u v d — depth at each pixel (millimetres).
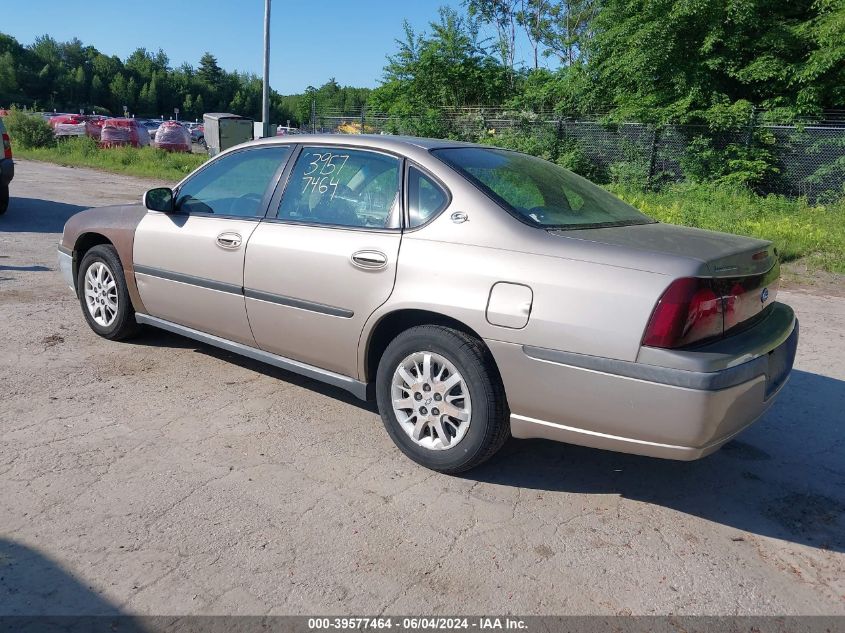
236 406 4293
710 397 2812
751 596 2703
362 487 3387
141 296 4961
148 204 4668
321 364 4000
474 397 3334
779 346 3361
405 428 3619
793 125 15625
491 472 3613
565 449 3936
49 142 30734
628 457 3857
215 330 4531
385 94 25016
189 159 25375
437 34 24625
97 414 4074
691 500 3422
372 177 3863
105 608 2475
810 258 10016
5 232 10008
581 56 19484
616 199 4227
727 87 17125
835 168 15109
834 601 2699
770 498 3469
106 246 5238
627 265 2998
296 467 3557
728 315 3041
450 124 21578
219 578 2660
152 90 123688
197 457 3611
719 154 16125
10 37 116750
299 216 4078
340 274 3748
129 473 3410
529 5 31203
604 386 2980
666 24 16500
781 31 15938
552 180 4008
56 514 3029
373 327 3643
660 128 16984
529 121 19500
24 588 2555
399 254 3541
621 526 3160
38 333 5512
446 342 3371
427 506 3246
